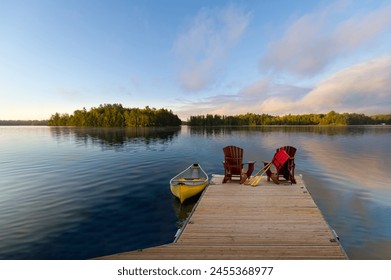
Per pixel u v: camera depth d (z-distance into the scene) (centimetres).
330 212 793
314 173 1384
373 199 921
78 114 14700
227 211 602
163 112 13938
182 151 2445
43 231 668
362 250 567
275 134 5500
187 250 417
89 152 2370
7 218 753
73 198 950
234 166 885
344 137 4356
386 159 1867
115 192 1030
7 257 542
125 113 12988
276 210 607
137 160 1886
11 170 1504
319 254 403
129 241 620
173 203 896
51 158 1988
